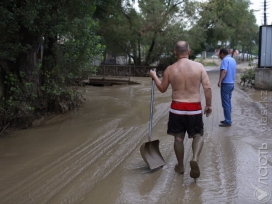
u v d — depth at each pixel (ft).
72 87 32.27
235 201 12.26
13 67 25.48
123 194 13.12
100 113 29.84
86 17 28.37
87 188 13.80
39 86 27.94
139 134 22.16
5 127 24.08
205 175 14.79
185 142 19.88
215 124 24.23
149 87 51.98
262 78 42.19
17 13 21.57
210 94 14.11
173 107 14.40
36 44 25.95
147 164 15.28
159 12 82.64
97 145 19.97
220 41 116.78
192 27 87.35
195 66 14.23
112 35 84.43
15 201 12.89
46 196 13.20
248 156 17.06
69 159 17.54
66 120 27.45
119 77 70.28
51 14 24.25
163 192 13.21
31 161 17.47
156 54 90.68
